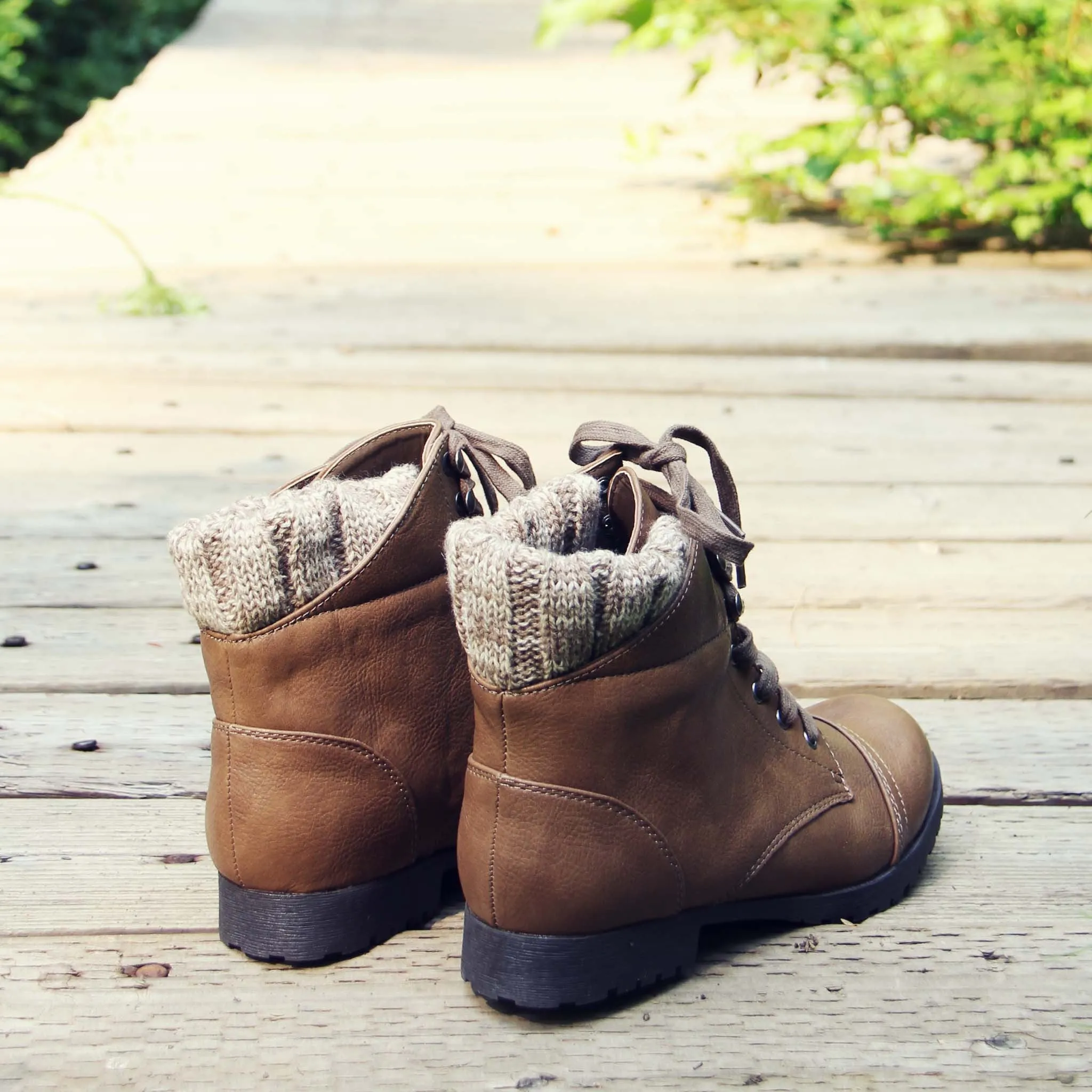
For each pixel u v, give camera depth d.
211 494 1.67
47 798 1.27
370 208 3.00
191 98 4.21
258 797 1.12
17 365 2.07
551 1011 1.10
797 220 2.92
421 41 5.38
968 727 1.35
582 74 4.70
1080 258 2.71
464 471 1.16
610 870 1.10
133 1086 1.07
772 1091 1.07
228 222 2.88
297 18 5.84
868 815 1.17
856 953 1.15
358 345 2.19
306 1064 1.08
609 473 1.15
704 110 3.98
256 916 1.13
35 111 5.56
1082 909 1.18
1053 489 1.73
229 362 2.10
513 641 1.07
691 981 1.13
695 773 1.11
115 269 2.57
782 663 1.42
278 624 1.11
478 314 2.34
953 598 1.50
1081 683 1.39
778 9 2.63
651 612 1.08
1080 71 2.49
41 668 1.40
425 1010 1.11
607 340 2.20
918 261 2.69
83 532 1.59
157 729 1.34
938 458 1.82
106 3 6.50
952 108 2.60
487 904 1.10
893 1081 1.08
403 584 1.13
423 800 1.15
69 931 1.16
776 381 2.09
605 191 3.13
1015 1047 1.09
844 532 1.60
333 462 1.16
